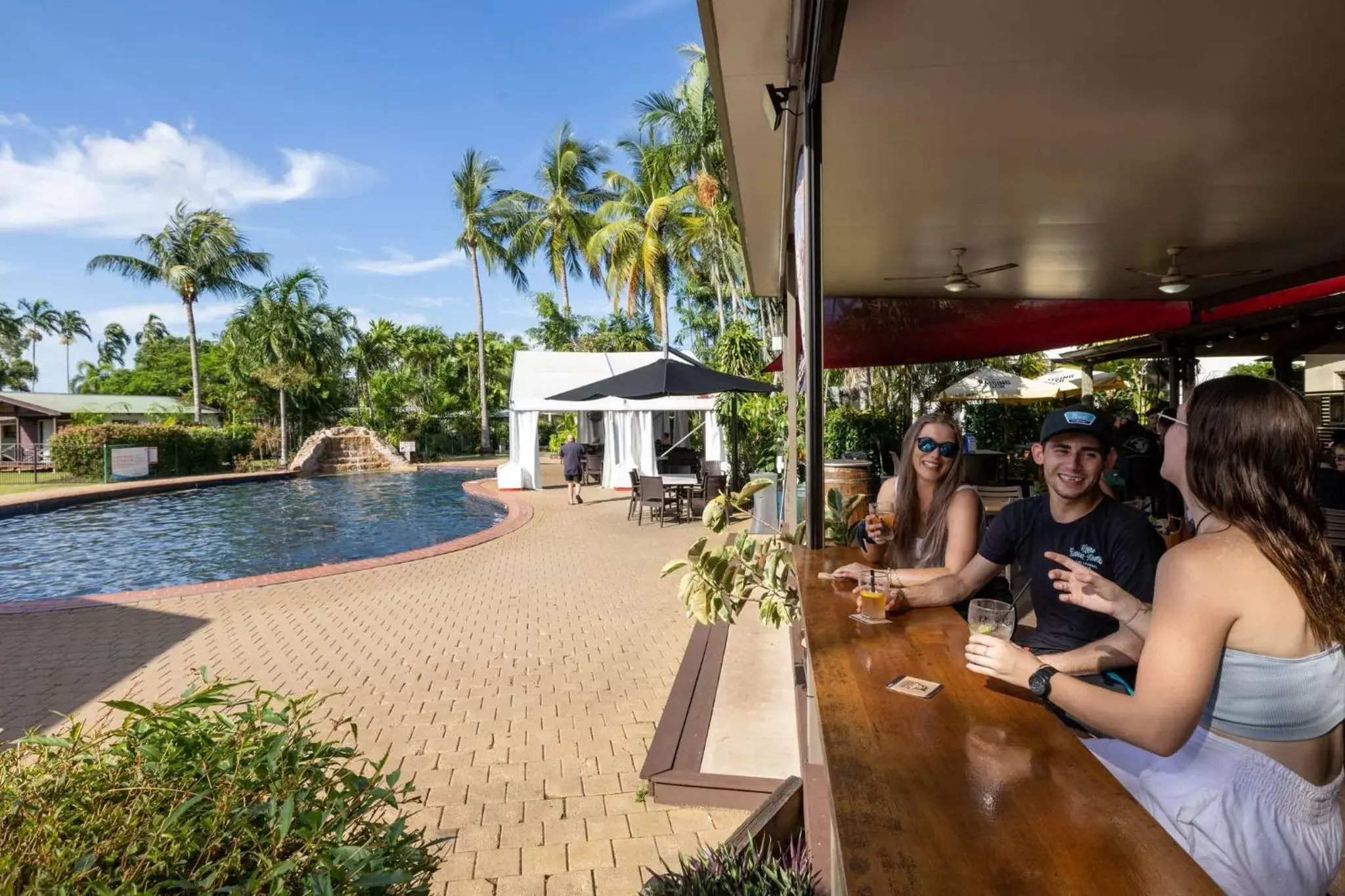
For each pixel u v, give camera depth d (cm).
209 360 4553
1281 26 257
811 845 251
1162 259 631
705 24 249
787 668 517
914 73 294
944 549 282
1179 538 416
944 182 430
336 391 3725
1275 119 341
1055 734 127
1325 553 127
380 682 529
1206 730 137
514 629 661
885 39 267
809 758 268
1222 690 134
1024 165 400
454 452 4084
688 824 337
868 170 407
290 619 707
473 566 956
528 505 1605
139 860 145
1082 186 437
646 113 2319
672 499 1380
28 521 1659
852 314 856
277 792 165
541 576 891
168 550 1302
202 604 767
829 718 134
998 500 774
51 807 149
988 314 862
